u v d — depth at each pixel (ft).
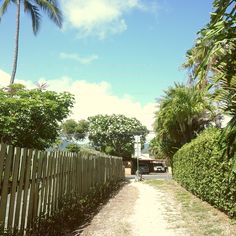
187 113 72.84
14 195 18.44
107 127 219.41
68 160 29.60
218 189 30.37
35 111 38.58
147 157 229.04
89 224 27.96
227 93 18.71
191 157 46.65
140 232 25.61
